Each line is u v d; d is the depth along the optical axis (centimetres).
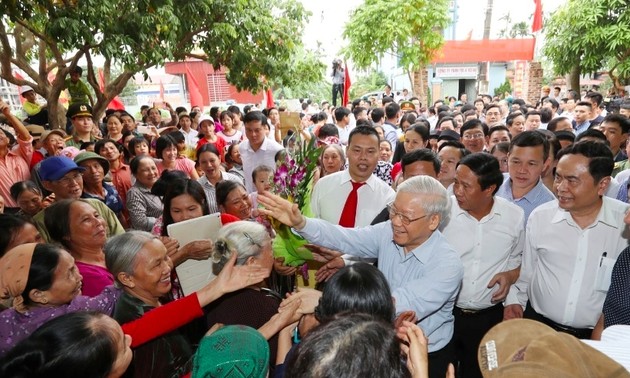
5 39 543
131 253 168
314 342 86
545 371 87
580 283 209
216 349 114
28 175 414
